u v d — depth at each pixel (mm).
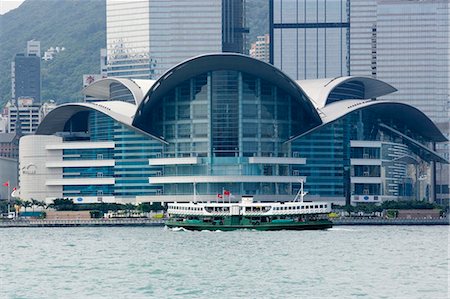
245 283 197125
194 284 196125
